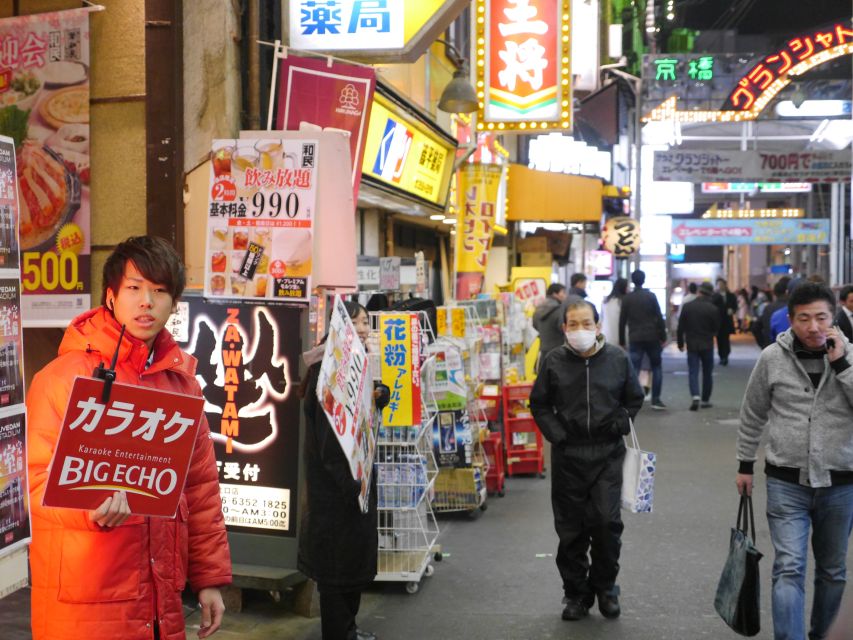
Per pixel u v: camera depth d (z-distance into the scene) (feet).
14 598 17.12
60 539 8.12
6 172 8.62
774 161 76.74
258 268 16.78
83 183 19.76
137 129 19.61
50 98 19.74
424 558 19.40
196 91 19.53
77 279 19.89
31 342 20.51
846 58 77.87
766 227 102.78
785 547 13.71
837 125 86.38
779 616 13.39
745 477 14.70
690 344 46.21
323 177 16.88
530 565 20.80
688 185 106.22
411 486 19.60
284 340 17.11
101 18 19.67
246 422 17.33
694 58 76.89
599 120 73.67
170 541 8.70
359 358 14.71
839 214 107.04
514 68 36.37
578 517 17.10
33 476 8.10
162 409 7.95
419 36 21.07
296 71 20.62
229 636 16.28
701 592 18.62
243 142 16.76
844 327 25.96
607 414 16.81
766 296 108.06
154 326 8.49
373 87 20.70
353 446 13.75
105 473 7.77
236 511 17.43
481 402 27.91
